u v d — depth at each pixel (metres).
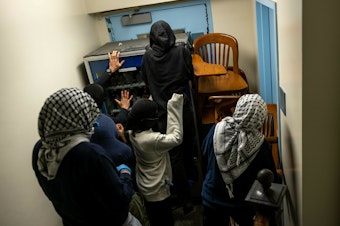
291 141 1.69
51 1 2.45
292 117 1.61
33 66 2.13
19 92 1.96
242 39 3.23
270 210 1.20
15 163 1.83
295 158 1.61
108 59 2.63
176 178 2.53
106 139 1.85
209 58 3.26
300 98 1.37
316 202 1.52
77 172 1.32
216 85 2.93
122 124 2.40
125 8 3.18
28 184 1.92
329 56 1.27
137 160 2.25
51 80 2.33
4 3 1.92
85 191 1.36
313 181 1.48
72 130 1.32
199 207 2.90
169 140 2.11
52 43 2.41
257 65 3.04
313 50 1.27
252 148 1.63
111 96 2.84
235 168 1.66
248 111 1.63
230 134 1.71
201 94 2.89
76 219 1.45
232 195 1.73
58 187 1.36
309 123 1.38
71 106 1.31
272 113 2.26
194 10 3.16
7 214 1.72
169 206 2.36
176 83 2.43
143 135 2.10
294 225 1.79
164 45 2.36
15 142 1.86
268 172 1.20
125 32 3.30
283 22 1.68
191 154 2.71
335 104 1.34
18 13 2.04
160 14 3.20
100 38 3.34
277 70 1.96
